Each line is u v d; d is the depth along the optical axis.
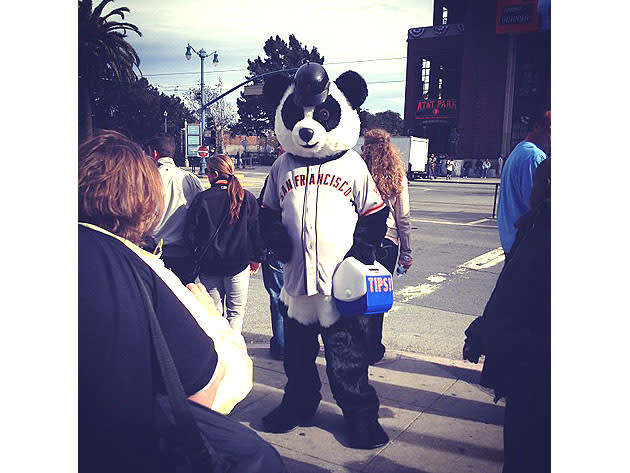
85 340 1.16
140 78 49.34
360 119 2.91
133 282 1.22
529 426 2.04
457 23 44.84
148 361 1.20
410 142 32.00
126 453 1.19
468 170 39.94
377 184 3.56
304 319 2.93
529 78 39.56
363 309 2.64
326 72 2.73
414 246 9.45
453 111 44.50
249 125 64.12
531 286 2.05
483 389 3.51
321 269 2.77
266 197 2.98
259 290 6.38
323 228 2.75
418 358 4.04
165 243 3.64
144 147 3.78
